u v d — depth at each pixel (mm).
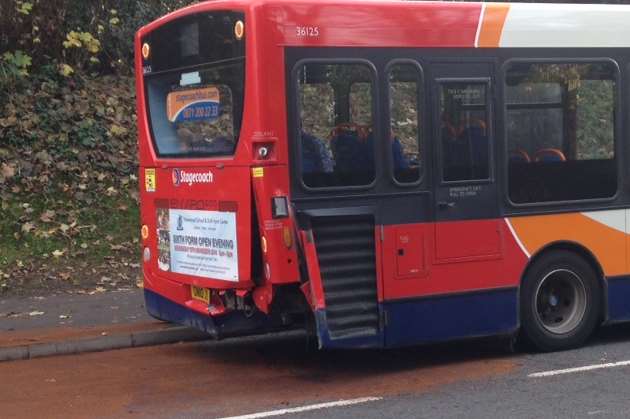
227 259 12312
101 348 13562
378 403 11594
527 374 12398
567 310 13297
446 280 12609
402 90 12469
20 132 17969
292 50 12023
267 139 11922
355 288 12234
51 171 17672
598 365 12656
